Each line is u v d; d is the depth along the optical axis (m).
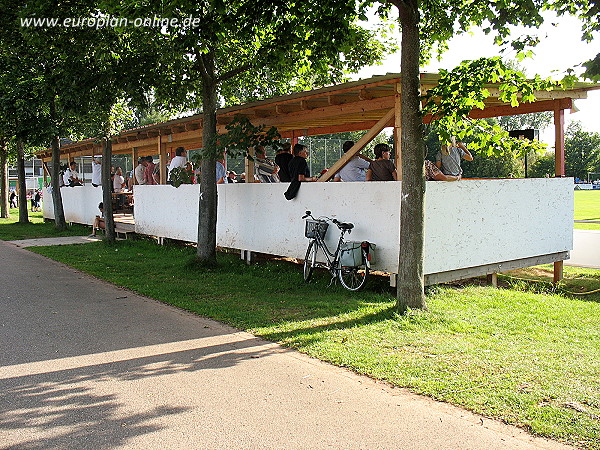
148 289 9.05
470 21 8.36
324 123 12.51
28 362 5.54
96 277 10.38
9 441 3.87
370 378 4.95
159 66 10.38
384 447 3.71
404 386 4.73
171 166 13.95
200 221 11.00
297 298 8.32
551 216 10.38
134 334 6.51
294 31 8.69
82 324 6.98
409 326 6.55
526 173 10.64
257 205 11.28
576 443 3.69
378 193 8.63
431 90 6.63
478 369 5.09
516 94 7.30
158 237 15.07
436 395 4.51
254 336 6.36
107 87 10.52
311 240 9.80
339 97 9.27
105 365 5.43
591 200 41.41
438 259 8.47
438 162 9.53
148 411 4.34
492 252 9.30
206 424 4.11
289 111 10.62
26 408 4.42
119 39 10.46
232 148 10.43
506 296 8.52
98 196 19.25
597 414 4.09
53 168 19.72
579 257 11.35
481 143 7.26
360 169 9.79
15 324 7.02
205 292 8.81
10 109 16.73
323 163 18.20
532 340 6.09
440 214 8.46
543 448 3.65
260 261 11.73
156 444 3.82
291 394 4.63
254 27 9.03
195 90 11.51
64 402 4.54
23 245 15.72
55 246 15.19
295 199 10.27
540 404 4.30
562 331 6.48
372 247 8.72
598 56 5.38
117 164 25.39
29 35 10.00
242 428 4.03
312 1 8.04
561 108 10.28
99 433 3.98
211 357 5.62
